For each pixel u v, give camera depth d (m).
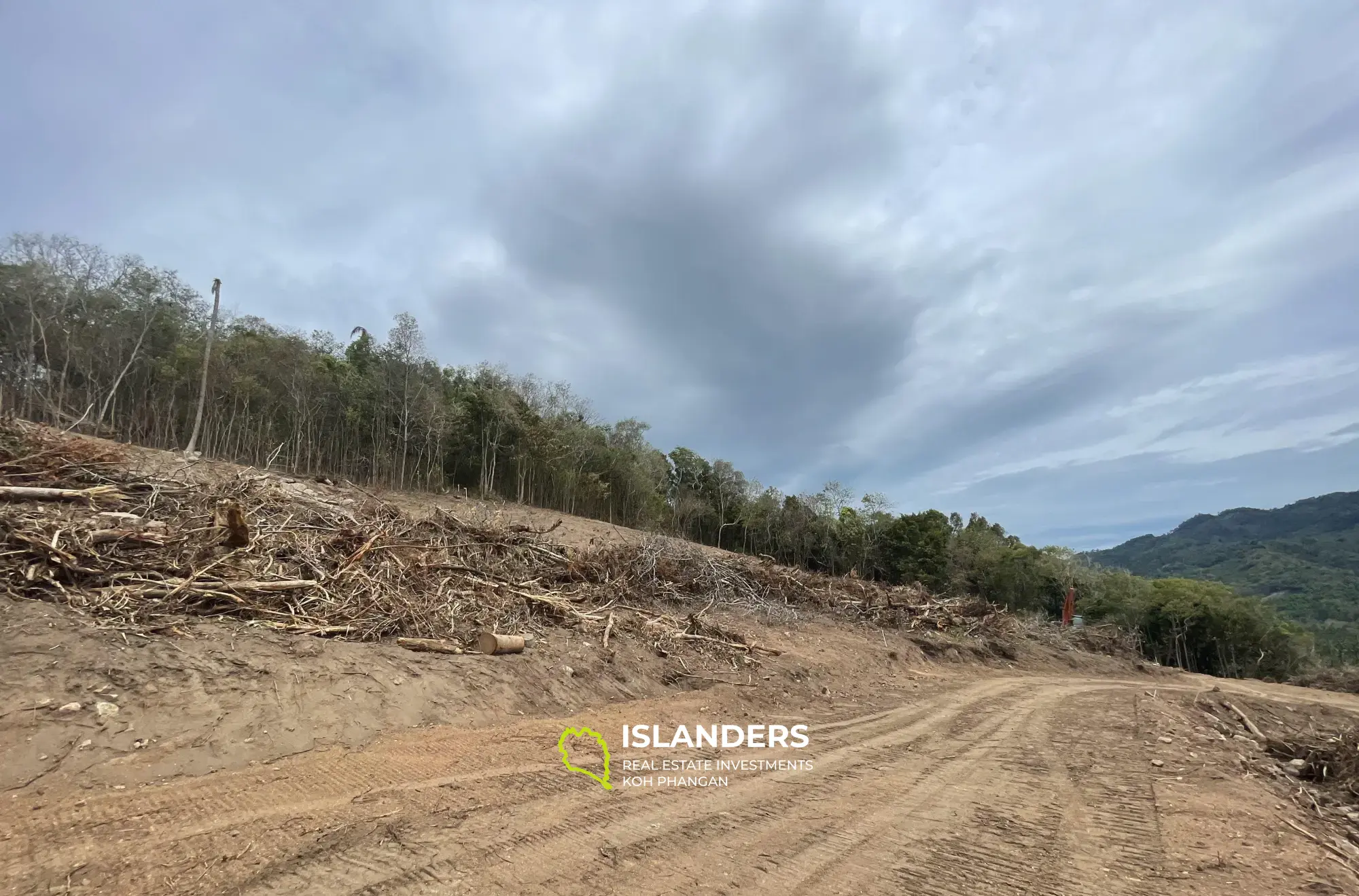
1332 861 4.29
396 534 10.31
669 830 4.36
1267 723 11.02
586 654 9.07
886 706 10.85
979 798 5.64
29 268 20.05
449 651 7.54
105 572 6.18
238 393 23.03
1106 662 26.12
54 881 2.95
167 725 4.55
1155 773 6.56
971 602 26.25
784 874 3.84
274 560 7.87
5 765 3.78
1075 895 3.70
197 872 3.16
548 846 3.91
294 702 5.34
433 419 28.05
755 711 9.10
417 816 4.09
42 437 8.35
